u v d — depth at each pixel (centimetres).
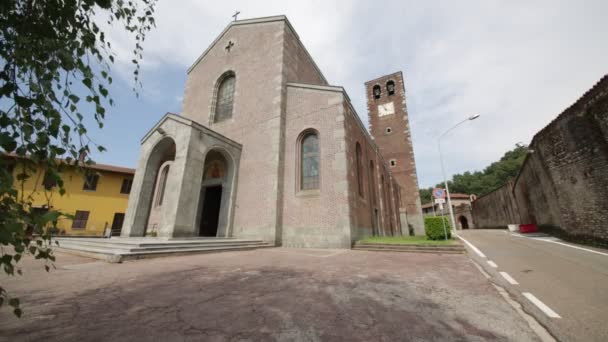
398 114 3148
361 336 246
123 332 248
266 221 1148
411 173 2859
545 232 1598
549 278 496
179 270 550
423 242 979
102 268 566
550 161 1290
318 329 260
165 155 1364
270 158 1241
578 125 1016
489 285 438
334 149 1136
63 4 189
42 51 178
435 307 328
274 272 534
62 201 2108
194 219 1028
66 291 386
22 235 137
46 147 158
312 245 1062
